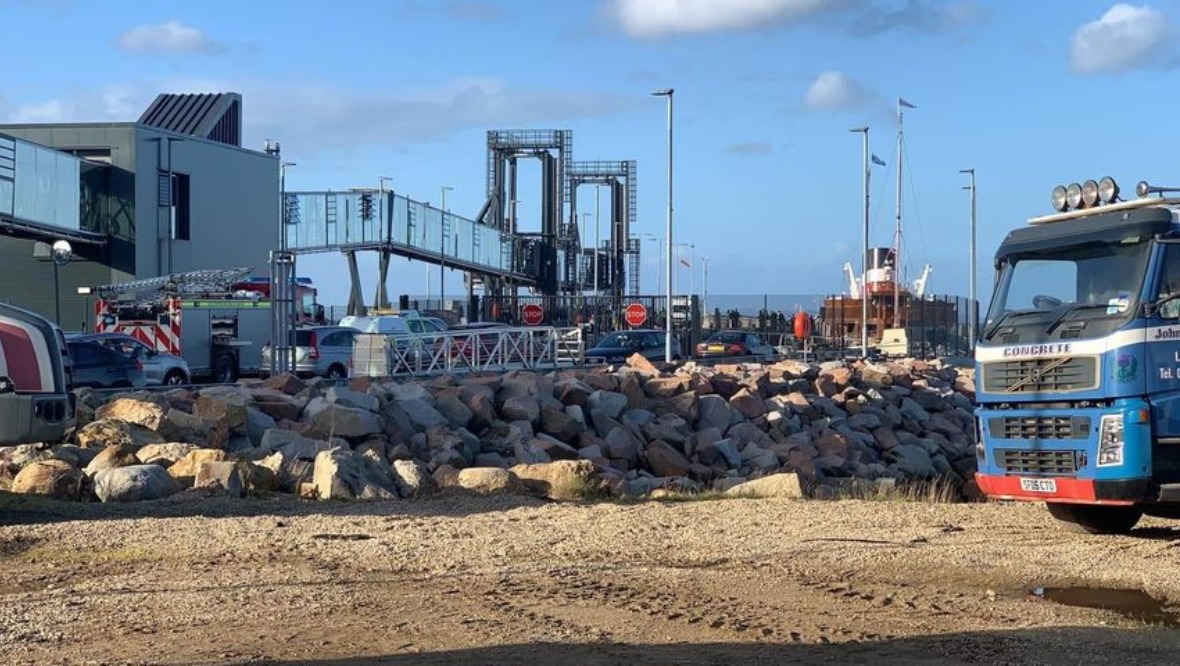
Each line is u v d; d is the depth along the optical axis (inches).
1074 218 537.3
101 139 2062.0
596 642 346.0
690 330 2028.8
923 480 1034.7
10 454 689.0
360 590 416.2
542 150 2886.3
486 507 612.4
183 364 1454.2
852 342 2440.9
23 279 2058.3
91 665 318.7
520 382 1050.7
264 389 981.8
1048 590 432.1
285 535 516.4
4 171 1756.9
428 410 923.4
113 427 755.4
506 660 324.8
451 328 1806.1
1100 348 495.2
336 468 648.4
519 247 2815.0
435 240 2514.8
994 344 541.6
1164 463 488.1
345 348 1643.7
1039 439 517.0
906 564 468.4
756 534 528.4
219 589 415.8
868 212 2020.2
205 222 2251.5
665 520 564.7
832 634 359.6
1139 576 450.3
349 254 2348.7
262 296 1715.1
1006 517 586.2
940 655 335.9
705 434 1051.3
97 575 442.6
